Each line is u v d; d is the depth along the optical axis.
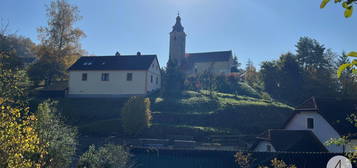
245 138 32.91
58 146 12.28
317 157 14.53
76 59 53.31
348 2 2.53
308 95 52.25
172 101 41.69
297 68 56.03
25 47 82.88
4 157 6.43
